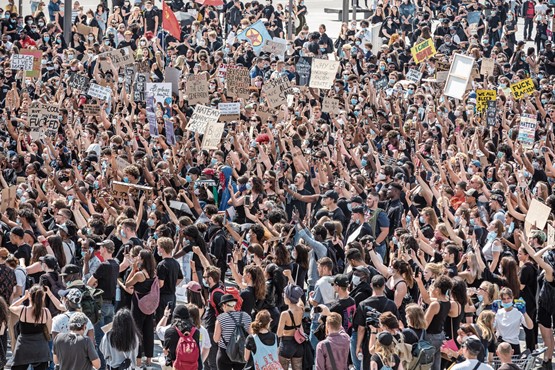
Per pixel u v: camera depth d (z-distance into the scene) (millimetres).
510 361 24203
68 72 60062
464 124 50281
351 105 55438
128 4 82188
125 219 30953
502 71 69250
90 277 29109
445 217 33594
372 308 25703
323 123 50406
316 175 39719
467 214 33875
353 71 66188
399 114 51125
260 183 37031
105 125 48062
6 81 57438
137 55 66062
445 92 55500
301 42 75688
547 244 32094
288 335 26234
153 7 75375
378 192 37031
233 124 48281
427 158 45625
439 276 26406
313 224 38312
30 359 26078
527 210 36562
